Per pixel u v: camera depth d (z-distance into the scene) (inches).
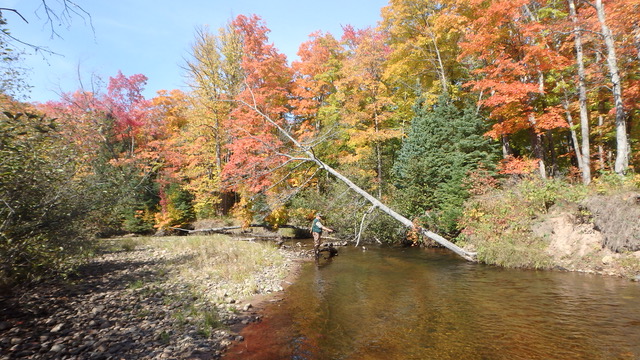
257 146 634.2
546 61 580.1
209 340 194.7
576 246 392.2
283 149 650.2
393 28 863.1
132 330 201.6
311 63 1000.9
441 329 214.8
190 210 1028.5
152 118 1043.9
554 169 719.1
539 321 222.1
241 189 738.2
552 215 436.1
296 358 175.8
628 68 572.1
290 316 244.2
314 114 987.3
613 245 361.1
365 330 215.9
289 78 1013.2
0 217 216.4
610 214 374.6
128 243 586.9
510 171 569.3
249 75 855.1
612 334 197.2
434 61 861.2
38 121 219.0
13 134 197.9
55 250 249.6
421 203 626.5
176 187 1010.1
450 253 517.0
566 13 621.0
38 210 239.9
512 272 375.9
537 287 306.3
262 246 590.9
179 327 211.5
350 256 526.6
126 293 280.5
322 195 808.3
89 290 285.3
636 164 665.6
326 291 315.6
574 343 187.0
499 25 593.0
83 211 286.4
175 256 475.8
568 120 668.7
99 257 465.1
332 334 209.6
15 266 237.0
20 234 233.8
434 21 778.8
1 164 197.6
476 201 521.7
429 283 337.4
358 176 740.0
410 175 642.8
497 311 245.3
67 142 275.1
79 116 342.0
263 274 378.9
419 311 252.1
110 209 347.3
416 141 714.8
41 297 254.7
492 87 628.1
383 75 832.3
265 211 784.3
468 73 824.3
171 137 1085.8
